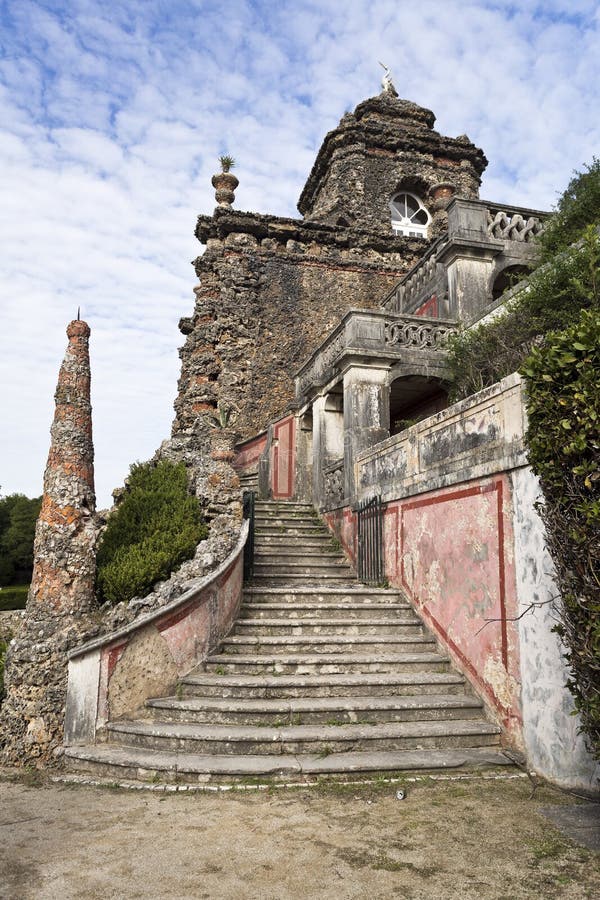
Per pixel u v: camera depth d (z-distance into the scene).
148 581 7.75
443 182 22.50
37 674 6.47
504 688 6.18
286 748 5.76
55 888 3.54
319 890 3.50
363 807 4.75
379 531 10.05
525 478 6.02
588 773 4.92
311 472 15.78
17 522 44.28
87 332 8.05
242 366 19.30
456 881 3.59
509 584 6.22
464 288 13.75
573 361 4.11
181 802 4.91
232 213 20.20
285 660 7.22
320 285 20.56
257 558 11.31
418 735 5.96
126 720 6.41
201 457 10.63
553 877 3.63
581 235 9.64
